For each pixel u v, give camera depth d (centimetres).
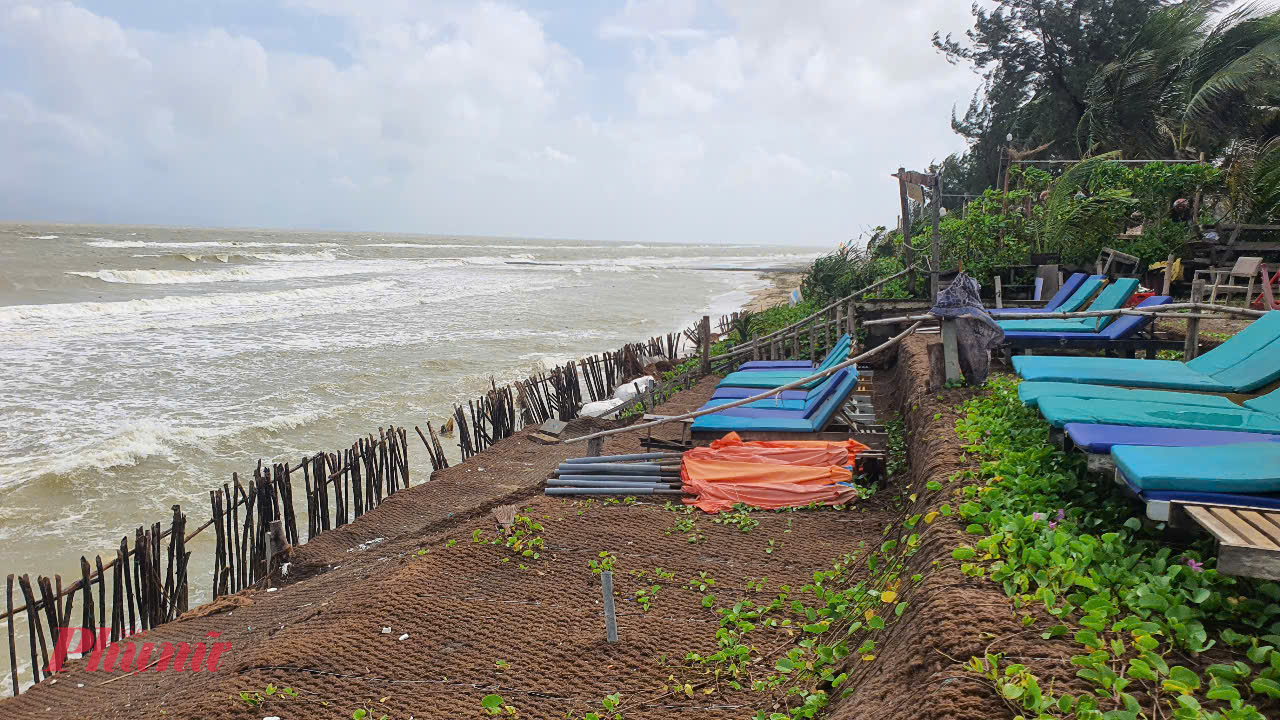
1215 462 373
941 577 385
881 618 425
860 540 647
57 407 1414
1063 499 466
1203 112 1922
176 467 1144
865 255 2045
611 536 662
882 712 313
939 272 1307
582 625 529
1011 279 1399
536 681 469
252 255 6162
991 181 3080
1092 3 2698
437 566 612
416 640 516
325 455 909
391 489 1012
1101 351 878
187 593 748
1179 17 2084
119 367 1762
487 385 1700
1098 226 1409
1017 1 2838
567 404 1386
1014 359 687
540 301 3625
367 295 3628
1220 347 642
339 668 488
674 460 806
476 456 1105
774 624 514
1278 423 462
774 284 5084
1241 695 270
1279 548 289
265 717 445
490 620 538
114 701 540
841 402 781
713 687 452
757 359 1445
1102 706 267
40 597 795
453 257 8175
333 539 865
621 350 1622
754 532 668
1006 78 2959
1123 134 2155
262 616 657
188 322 2486
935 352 790
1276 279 1096
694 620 531
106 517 977
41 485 1042
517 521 678
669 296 4184
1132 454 391
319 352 2039
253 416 1402
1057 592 348
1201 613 317
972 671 297
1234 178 1408
